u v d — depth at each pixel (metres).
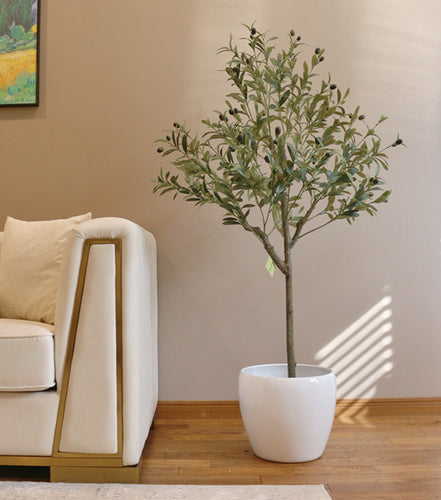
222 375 2.48
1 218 2.52
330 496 1.54
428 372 2.49
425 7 2.56
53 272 1.92
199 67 2.53
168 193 2.51
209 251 2.50
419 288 2.51
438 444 2.04
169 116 2.52
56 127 2.54
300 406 1.80
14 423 1.60
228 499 1.49
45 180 2.52
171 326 2.49
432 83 2.55
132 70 2.54
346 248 2.51
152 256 2.20
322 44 2.54
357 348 2.48
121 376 1.61
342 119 2.52
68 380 1.61
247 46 2.53
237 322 2.49
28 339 1.58
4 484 1.60
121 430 1.60
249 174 1.79
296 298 2.49
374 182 1.83
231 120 2.51
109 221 1.63
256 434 1.86
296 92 2.51
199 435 2.18
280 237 2.50
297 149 1.92
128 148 2.52
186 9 2.54
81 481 1.61
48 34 2.55
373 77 2.54
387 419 2.41
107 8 2.55
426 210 2.52
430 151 2.53
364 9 2.55
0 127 2.54
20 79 2.53
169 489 1.56
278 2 2.54
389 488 1.60
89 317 1.61
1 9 2.55
